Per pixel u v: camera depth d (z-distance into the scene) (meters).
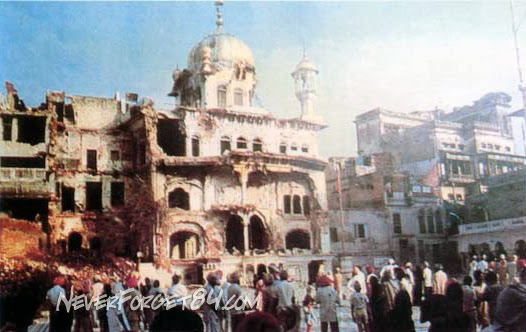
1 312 22.16
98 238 28.22
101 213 28.56
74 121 28.81
